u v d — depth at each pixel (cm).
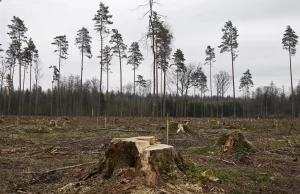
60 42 4662
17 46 4041
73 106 6316
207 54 5278
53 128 2131
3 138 1441
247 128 2427
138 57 4747
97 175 625
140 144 605
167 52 2812
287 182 701
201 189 568
